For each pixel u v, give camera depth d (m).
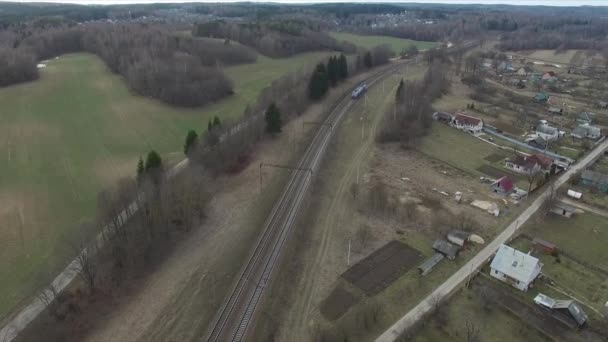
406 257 62.97
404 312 52.28
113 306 52.62
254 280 56.19
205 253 62.50
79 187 81.00
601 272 60.75
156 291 55.09
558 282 58.28
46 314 50.50
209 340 47.03
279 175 85.69
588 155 102.19
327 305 53.56
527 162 92.06
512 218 73.75
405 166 93.94
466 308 52.94
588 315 52.28
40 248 62.69
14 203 74.88
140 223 64.31
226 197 77.94
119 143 102.62
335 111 124.69
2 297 53.53
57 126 111.12
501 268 57.66
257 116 105.50
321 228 70.06
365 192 81.25
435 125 118.19
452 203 78.62
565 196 82.12
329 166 92.12
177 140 105.31
